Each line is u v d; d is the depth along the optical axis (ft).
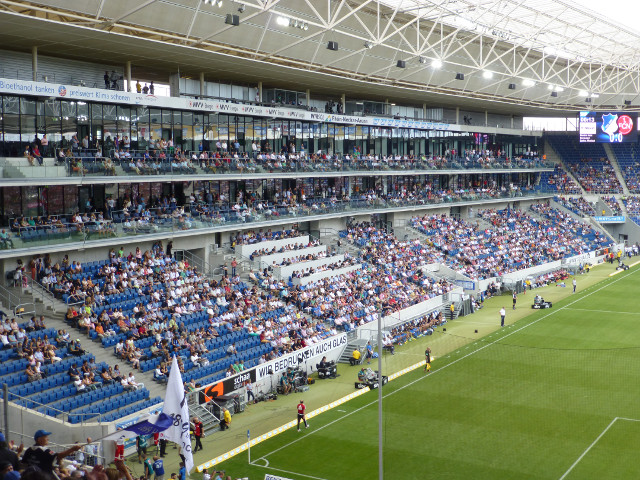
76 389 108.78
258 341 144.05
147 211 156.35
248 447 99.40
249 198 193.57
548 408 120.98
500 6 202.59
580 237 311.27
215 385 119.44
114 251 148.77
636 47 254.06
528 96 290.76
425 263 225.15
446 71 238.07
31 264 131.03
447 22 210.59
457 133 290.35
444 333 179.32
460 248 249.55
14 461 33.88
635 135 302.45
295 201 206.39
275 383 136.26
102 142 154.40
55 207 145.18
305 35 176.55
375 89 226.58
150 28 142.10
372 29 196.24
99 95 144.56
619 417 115.65
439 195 263.90
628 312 200.64
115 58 159.43
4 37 134.10
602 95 318.04
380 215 244.63
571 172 354.33
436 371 144.87
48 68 153.28
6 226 135.44
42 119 142.00
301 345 147.54
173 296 144.05
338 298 176.45
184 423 66.44
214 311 147.54
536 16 213.25
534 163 324.19
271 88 209.77
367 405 124.98
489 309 211.20
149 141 165.37
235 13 154.10
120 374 115.96
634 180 347.36
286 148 208.54
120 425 103.60
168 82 197.47
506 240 275.18
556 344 165.37
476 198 281.74
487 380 137.90
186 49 151.53
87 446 93.91
